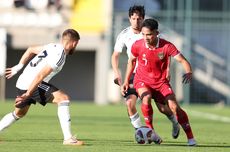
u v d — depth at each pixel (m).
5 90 90.06
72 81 92.44
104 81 85.94
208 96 88.44
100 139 33.59
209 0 88.56
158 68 29.52
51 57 27.70
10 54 89.88
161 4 87.56
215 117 59.72
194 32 88.31
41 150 26.89
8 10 85.25
